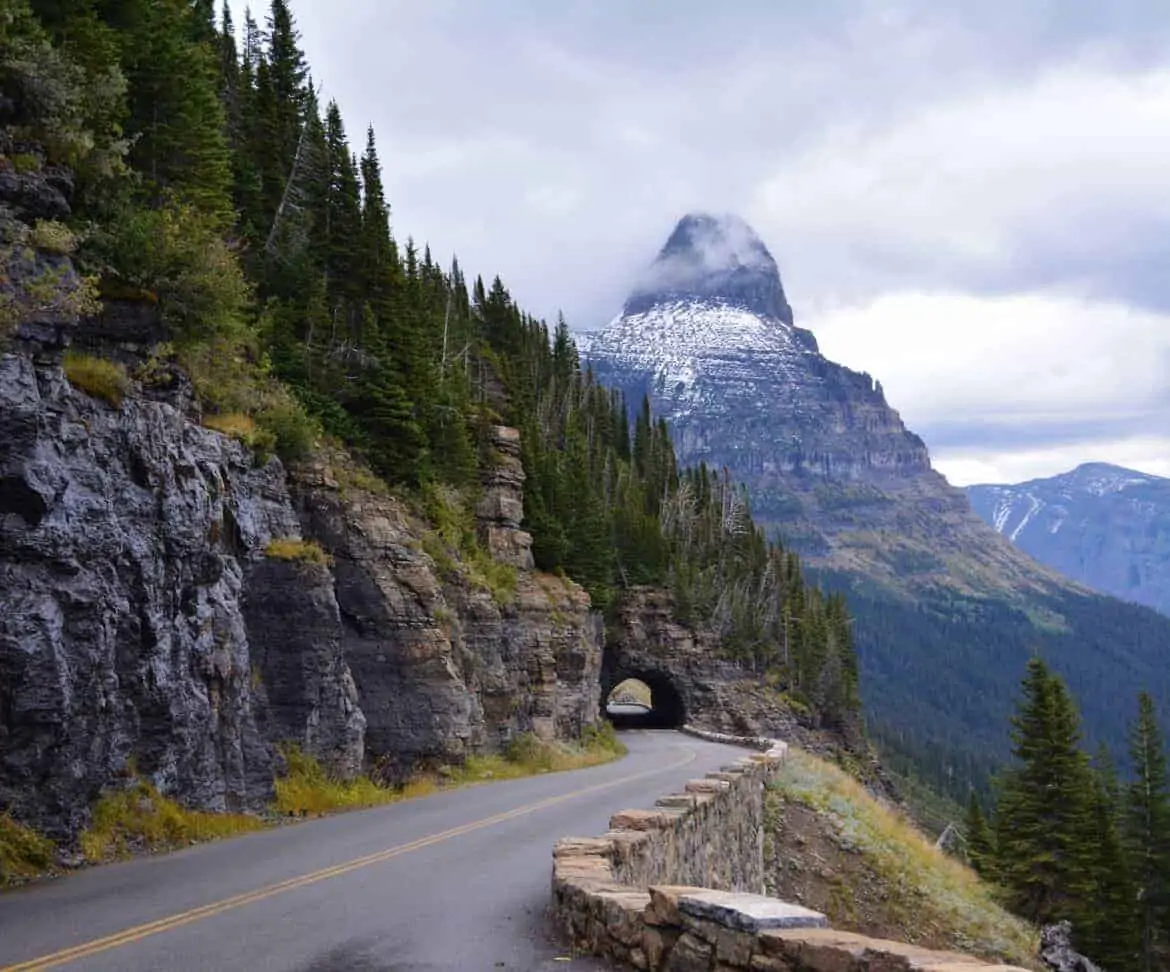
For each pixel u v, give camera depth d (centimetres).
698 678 9256
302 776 2303
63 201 1717
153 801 1731
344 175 4209
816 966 679
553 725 4509
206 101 2800
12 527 1457
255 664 2281
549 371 11425
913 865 3669
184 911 1192
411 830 1977
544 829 2009
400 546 3077
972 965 593
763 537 13688
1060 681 5247
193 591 1917
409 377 4134
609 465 11038
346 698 2528
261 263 3600
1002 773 5425
